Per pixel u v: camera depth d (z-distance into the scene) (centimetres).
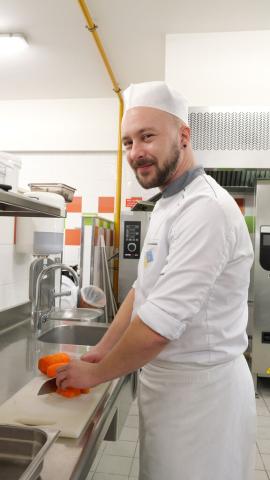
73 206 390
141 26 259
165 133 99
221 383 100
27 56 299
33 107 388
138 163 100
